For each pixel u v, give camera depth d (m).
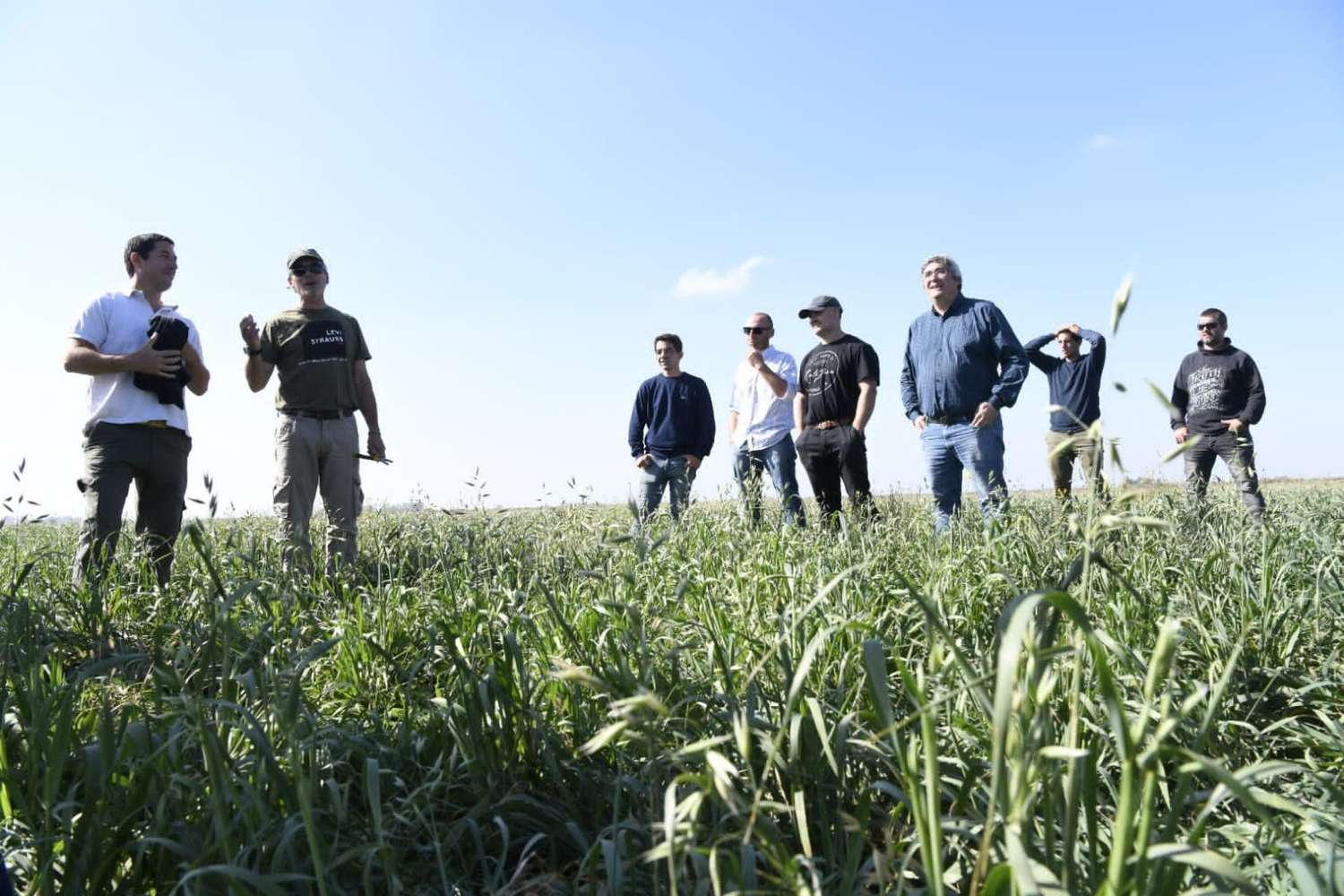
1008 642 1.20
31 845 2.16
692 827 1.27
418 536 6.96
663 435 9.62
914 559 5.29
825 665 3.22
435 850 2.40
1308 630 3.89
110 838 2.14
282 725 2.09
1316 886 1.51
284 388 6.82
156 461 5.87
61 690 2.59
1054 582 3.95
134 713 2.64
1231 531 5.28
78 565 5.59
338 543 6.57
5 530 8.16
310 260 7.02
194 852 2.01
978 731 2.65
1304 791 2.59
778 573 4.35
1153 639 3.39
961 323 7.18
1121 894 1.32
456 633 3.82
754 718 2.30
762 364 8.61
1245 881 1.23
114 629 4.43
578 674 1.46
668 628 3.55
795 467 8.96
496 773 2.69
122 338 5.87
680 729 2.58
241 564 5.17
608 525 5.86
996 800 1.26
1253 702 3.31
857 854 1.97
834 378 8.07
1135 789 1.30
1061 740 2.62
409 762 2.85
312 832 1.80
